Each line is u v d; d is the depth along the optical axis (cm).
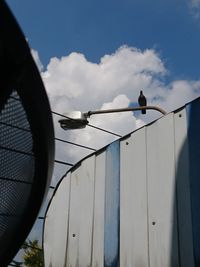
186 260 249
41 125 111
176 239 256
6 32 91
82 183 314
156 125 285
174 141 273
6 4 88
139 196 281
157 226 267
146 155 285
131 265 271
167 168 272
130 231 278
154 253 263
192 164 260
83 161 319
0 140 107
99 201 300
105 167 304
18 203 121
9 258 132
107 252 284
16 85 101
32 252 959
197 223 250
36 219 128
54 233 315
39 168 119
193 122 267
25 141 112
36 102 106
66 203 318
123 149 299
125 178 291
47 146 116
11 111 105
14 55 96
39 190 122
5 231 124
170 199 265
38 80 104
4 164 111
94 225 297
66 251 305
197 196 254
